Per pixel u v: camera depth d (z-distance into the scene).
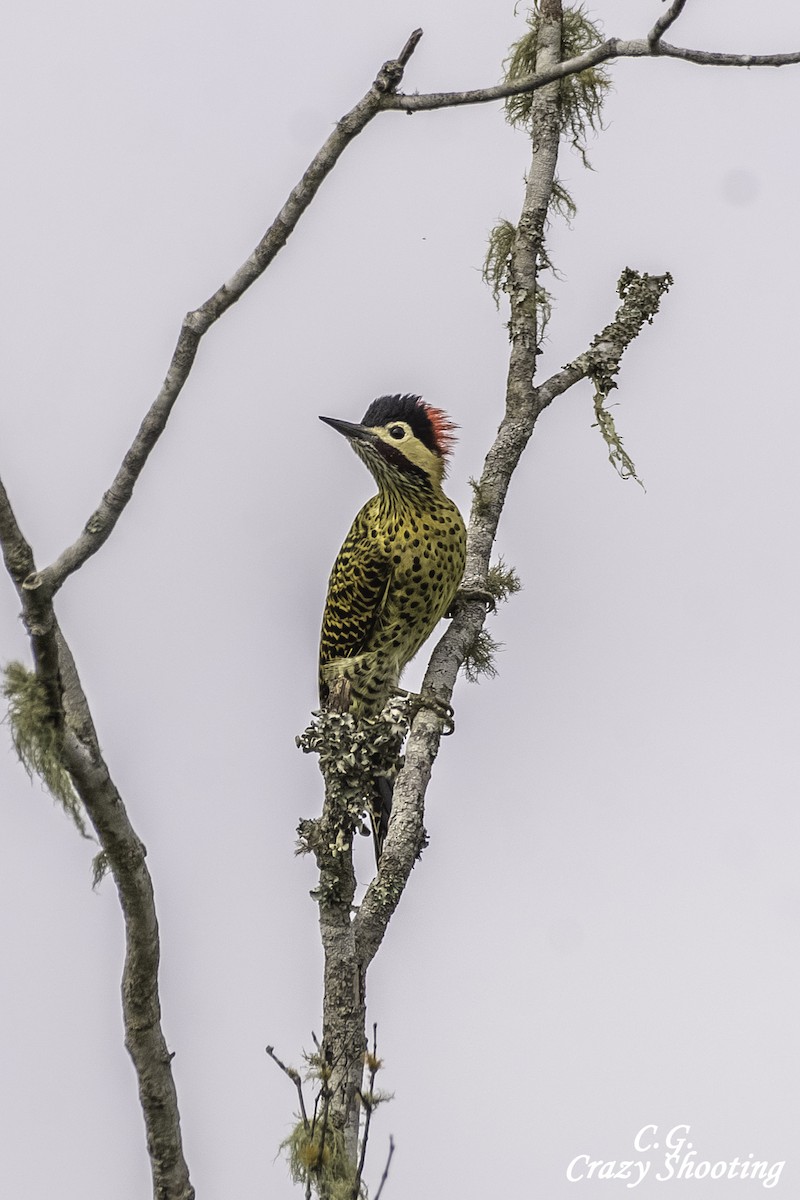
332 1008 10.59
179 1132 10.31
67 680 9.23
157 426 8.58
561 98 14.87
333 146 8.56
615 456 14.06
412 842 11.49
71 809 9.35
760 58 8.84
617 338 14.37
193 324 8.61
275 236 8.64
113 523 8.65
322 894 10.62
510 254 14.87
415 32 8.55
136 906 9.66
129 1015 9.98
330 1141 10.24
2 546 8.45
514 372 14.11
